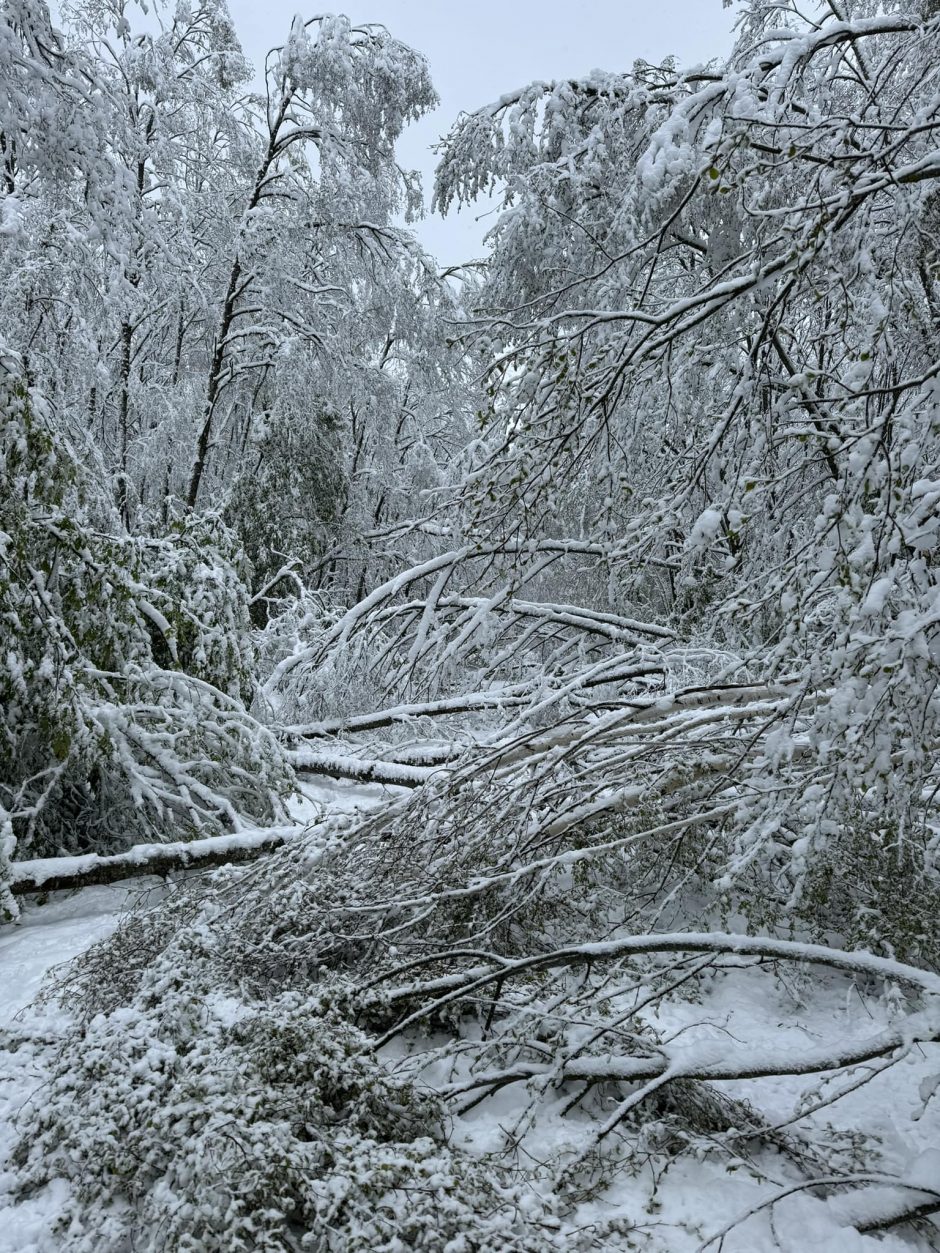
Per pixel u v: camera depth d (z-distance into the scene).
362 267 17.61
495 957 3.54
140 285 14.45
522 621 10.27
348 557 19.56
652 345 4.53
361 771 8.23
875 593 2.82
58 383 9.77
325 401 17.73
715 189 3.69
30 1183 2.84
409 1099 2.95
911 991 4.05
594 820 4.89
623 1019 3.29
